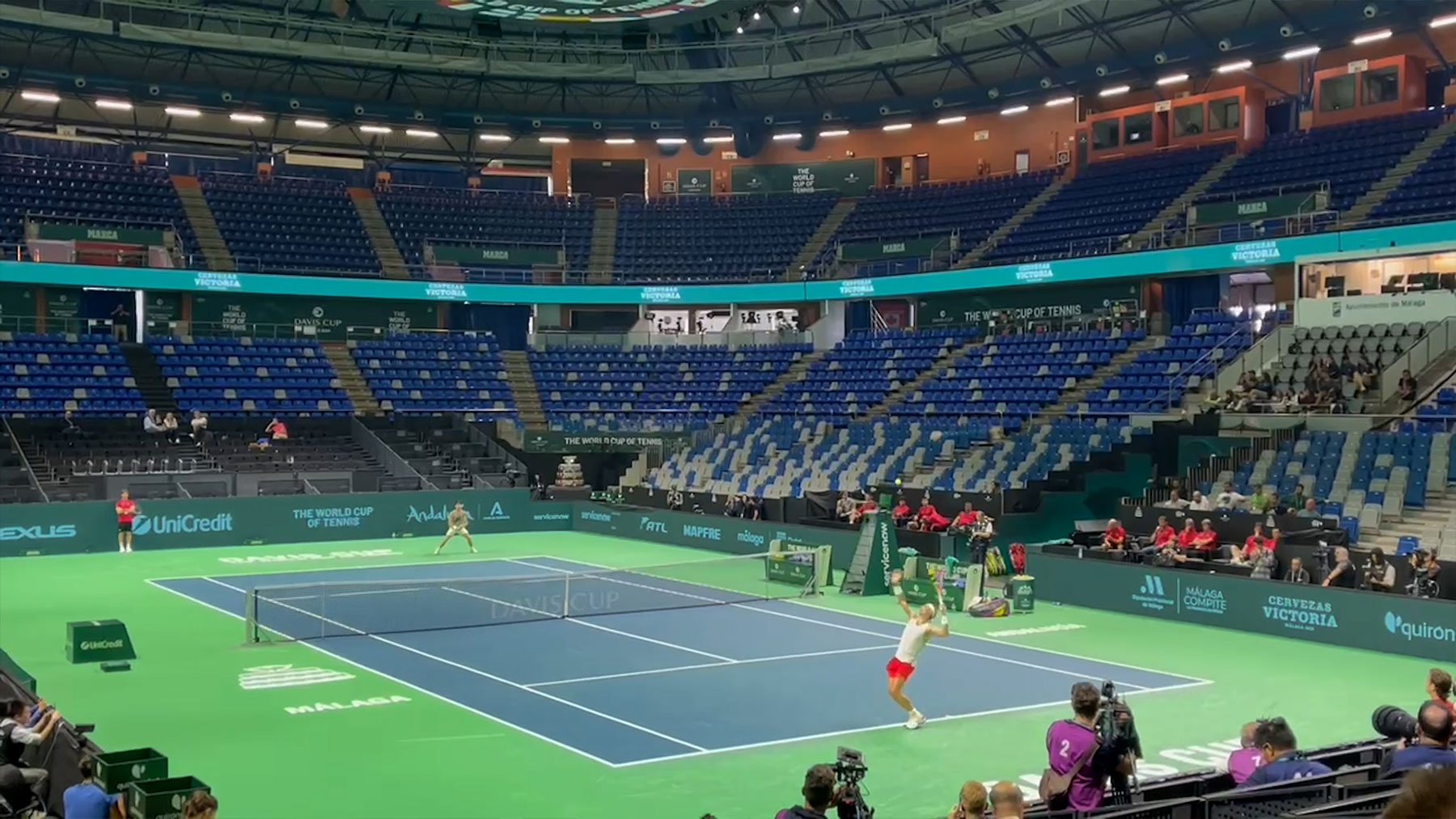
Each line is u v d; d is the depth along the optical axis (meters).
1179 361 41.94
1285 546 27.72
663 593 31.73
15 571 34.22
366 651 23.88
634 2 40.84
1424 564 24.53
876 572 31.58
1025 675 21.88
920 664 22.89
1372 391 35.97
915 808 14.45
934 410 46.03
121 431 44.78
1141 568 28.61
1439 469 30.55
